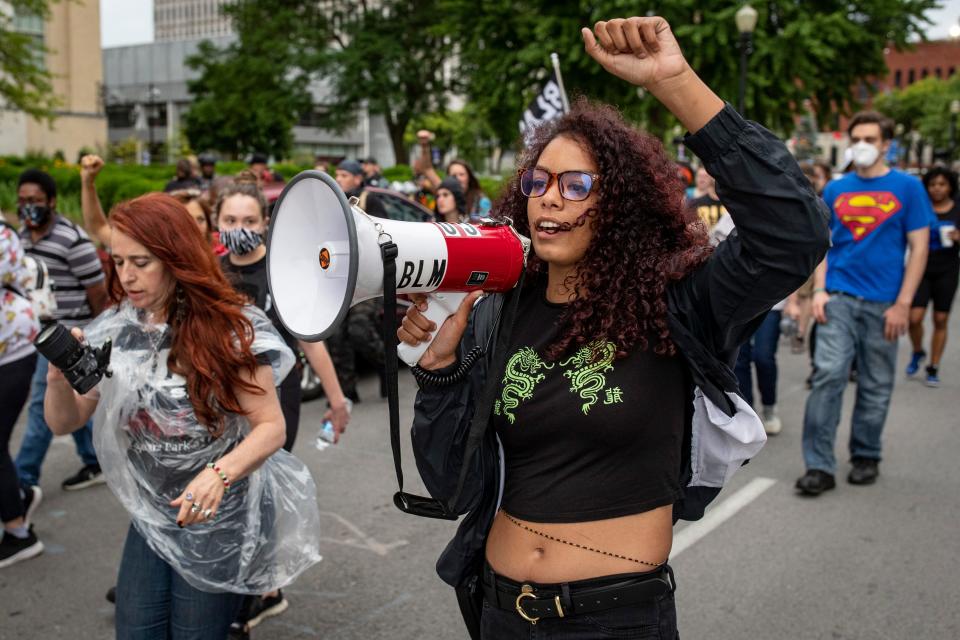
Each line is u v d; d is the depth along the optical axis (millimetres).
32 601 3541
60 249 4699
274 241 1645
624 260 1703
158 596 2367
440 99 37562
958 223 7262
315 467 5219
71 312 4777
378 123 79812
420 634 3256
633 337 1682
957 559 3836
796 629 3238
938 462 5254
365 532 4234
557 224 1707
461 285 1579
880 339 4672
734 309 1648
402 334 1711
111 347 2291
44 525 4328
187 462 2318
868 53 19016
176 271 2244
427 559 3930
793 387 7344
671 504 1782
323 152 79875
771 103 17188
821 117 20297
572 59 17828
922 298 7418
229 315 2264
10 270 3740
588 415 1691
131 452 2334
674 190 1730
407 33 36500
